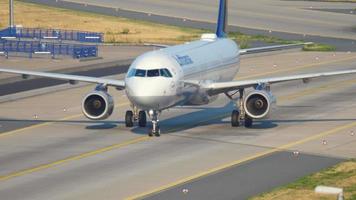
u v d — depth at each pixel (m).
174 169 142.12
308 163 146.62
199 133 172.00
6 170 142.75
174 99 166.75
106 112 171.50
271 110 172.12
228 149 157.12
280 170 141.62
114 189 129.62
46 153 155.25
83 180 135.50
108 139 166.62
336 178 135.88
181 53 178.75
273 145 160.62
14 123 185.25
